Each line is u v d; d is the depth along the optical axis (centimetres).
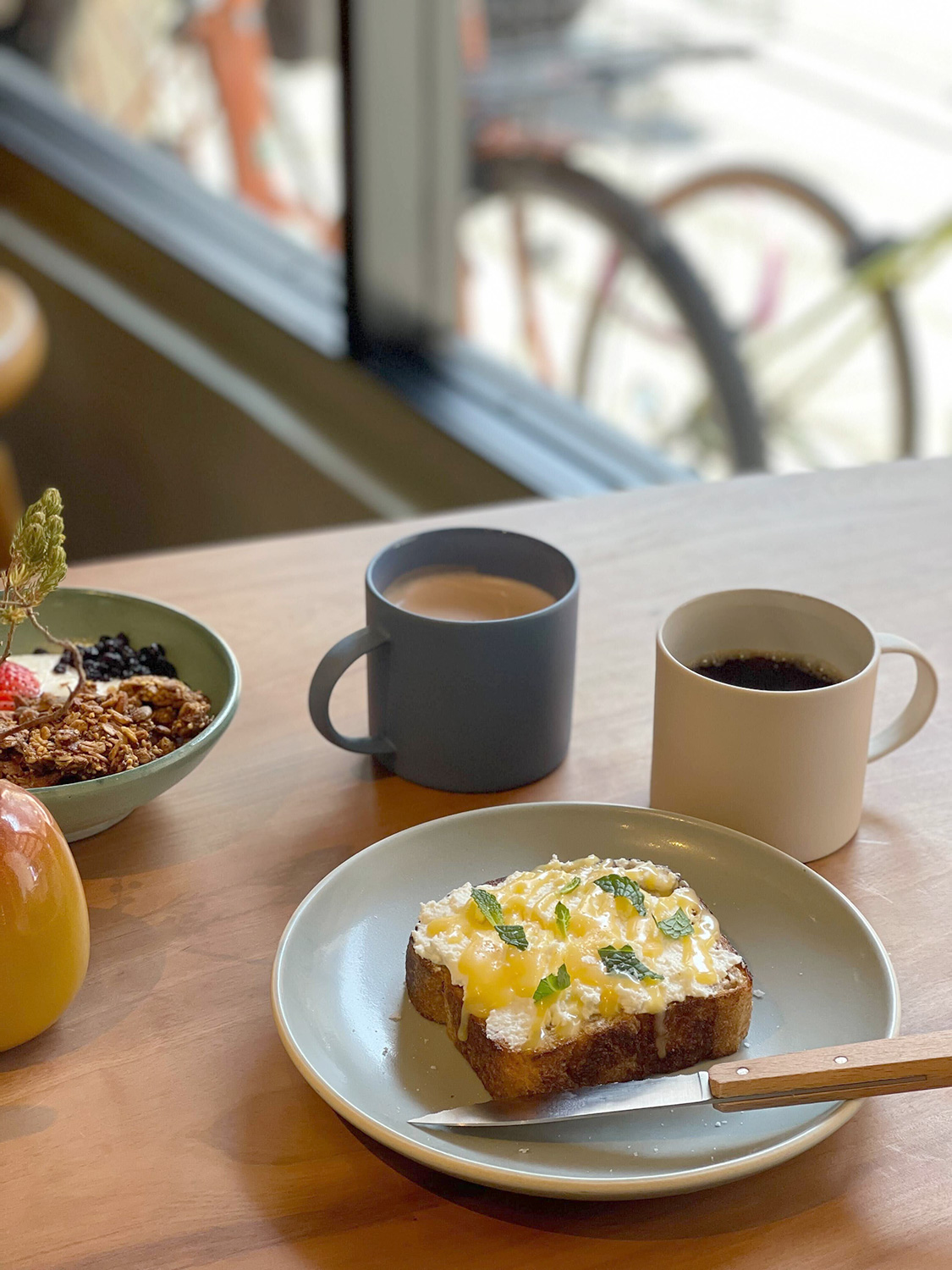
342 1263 64
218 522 213
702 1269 64
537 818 78
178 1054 71
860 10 146
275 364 197
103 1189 66
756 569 101
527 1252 64
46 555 71
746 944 73
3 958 68
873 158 150
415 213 174
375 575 83
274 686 90
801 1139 64
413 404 171
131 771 75
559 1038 67
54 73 253
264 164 206
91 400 238
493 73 168
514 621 79
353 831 81
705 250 164
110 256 232
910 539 104
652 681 91
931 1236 65
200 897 77
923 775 85
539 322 177
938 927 76
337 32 160
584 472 161
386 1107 67
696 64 157
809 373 163
